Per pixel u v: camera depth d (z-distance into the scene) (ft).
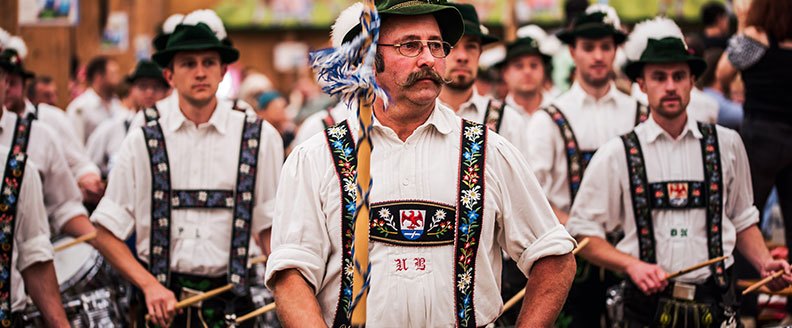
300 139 23.47
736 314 18.48
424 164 12.49
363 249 11.36
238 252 19.36
